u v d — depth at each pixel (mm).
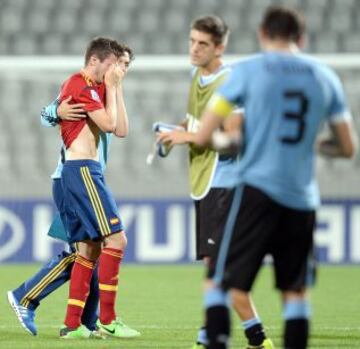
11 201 52125
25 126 63000
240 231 17938
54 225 26953
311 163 18234
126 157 61125
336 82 18484
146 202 52250
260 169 17875
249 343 21812
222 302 18141
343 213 52094
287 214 18000
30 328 26609
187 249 52406
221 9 69875
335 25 68875
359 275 47719
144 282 44625
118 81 25719
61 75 65938
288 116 17891
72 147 25641
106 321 26453
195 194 23672
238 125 19344
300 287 18203
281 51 18281
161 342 25703
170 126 22734
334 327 29938
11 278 45094
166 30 69250
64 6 70250
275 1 69875
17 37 69000
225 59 63500
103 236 25625
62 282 26844
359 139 62281
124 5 70375
